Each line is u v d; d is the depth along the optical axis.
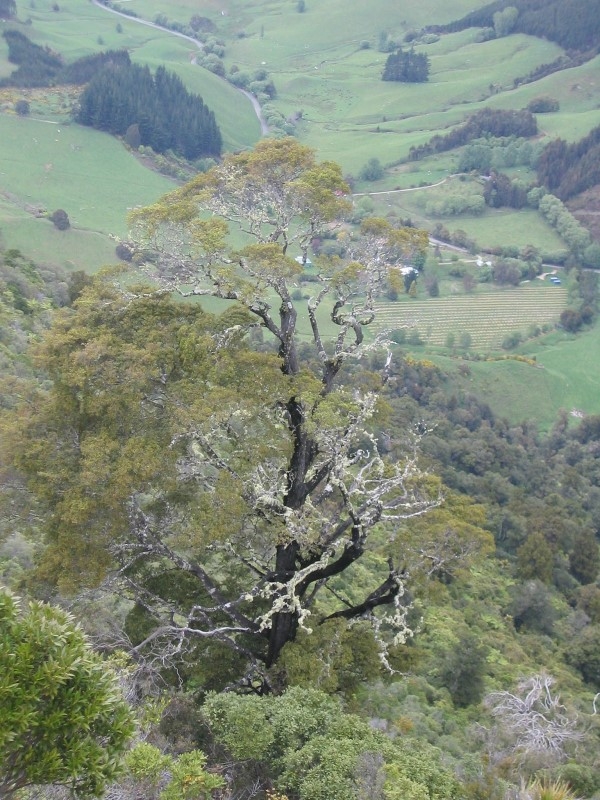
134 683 12.30
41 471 13.70
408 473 15.90
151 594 15.21
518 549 49.62
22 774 6.89
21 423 14.32
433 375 89.88
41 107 145.62
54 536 13.82
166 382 14.77
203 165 147.25
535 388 101.25
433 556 15.60
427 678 26.31
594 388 104.12
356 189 174.88
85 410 14.14
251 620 15.70
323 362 16.98
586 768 17.28
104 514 13.62
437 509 16.39
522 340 115.12
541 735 18.20
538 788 10.75
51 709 6.94
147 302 15.82
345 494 14.81
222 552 16.22
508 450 74.31
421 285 126.12
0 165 124.19
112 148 139.62
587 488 74.12
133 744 10.23
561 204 160.38
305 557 16.77
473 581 42.72
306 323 81.19
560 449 89.31
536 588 41.34
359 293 19.06
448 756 14.28
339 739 11.12
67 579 13.00
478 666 25.88
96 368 14.10
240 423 14.91
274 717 11.44
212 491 14.26
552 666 34.97
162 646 15.40
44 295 47.22
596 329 121.50
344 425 15.16
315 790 9.90
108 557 13.61
